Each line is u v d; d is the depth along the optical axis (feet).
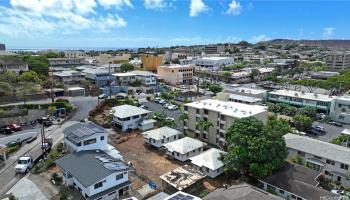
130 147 204.03
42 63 420.77
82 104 312.91
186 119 228.84
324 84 419.95
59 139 209.87
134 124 240.12
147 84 436.35
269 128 155.74
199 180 148.56
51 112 259.60
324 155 167.94
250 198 113.80
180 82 487.61
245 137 149.07
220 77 551.59
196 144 188.85
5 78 315.78
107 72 431.84
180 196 112.06
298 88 410.52
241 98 319.06
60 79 400.06
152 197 128.06
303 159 174.70
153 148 202.28
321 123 280.51
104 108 282.56
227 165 155.74
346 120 281.74
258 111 205.98
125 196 139.13
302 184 140.56
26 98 289.12
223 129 203.82
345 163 158.30
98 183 131.03
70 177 145.18
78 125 193.36
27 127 238.27
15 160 175.63
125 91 385.70
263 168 142.51
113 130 237.66
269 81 523.70
